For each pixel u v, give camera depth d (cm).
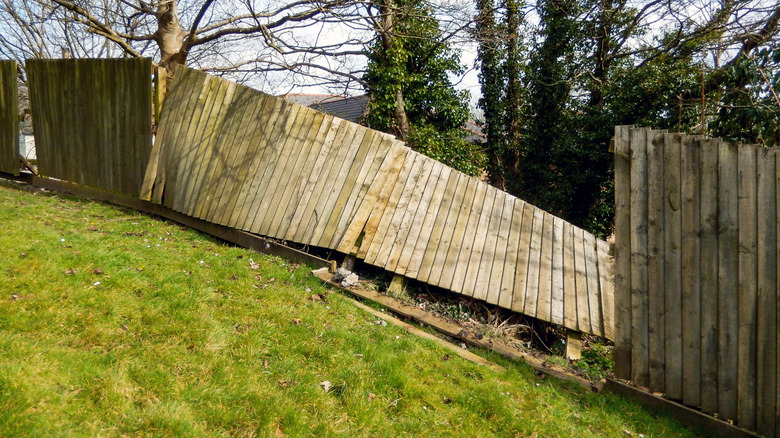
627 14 1433
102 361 334
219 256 607
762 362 390
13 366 299
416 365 436
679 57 1289
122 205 808
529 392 431
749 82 866
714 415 417
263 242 670
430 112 1620
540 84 1585
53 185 894
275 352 401
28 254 466
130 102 785
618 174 459
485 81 1720
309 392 356
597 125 1374
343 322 489
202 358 367
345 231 653
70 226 618
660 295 436
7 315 358
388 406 366
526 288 611
